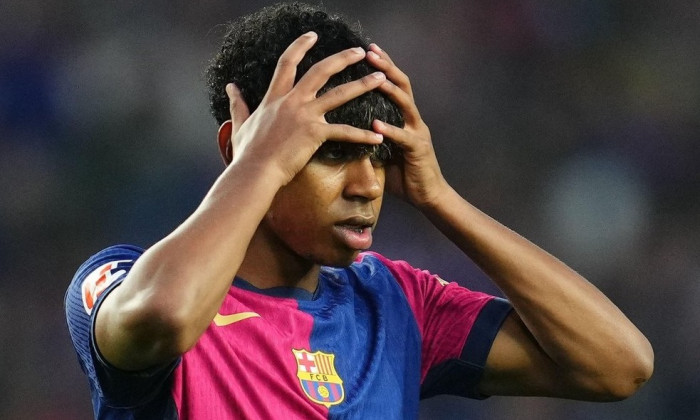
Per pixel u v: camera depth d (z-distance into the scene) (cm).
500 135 3181
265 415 607
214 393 599
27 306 2698
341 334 663
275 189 584
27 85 2967
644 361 713
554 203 3077
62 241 2812
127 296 551
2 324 2634
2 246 2769
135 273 558
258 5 3162
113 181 2889
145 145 2936
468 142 3164
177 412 589
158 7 3136
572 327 698
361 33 680
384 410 662
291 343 635
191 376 596
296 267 655
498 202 3077
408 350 706
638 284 2888
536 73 3250
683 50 3325
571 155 3159
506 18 3281
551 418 2289
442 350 732
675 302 2822
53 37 3048
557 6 3328
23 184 2844
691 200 3067
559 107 3228
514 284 696
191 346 556
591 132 3203
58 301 2727
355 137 591
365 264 744
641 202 3045
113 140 2931
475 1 3294
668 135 3184
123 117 2964
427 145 670
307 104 596
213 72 684
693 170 3123
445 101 3191
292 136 589
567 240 3000
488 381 743
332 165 605
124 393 578
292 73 614
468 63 3241
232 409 600
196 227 564
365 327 689
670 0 3359
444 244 2683
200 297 547
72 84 2995
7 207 2816
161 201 2875
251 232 572
